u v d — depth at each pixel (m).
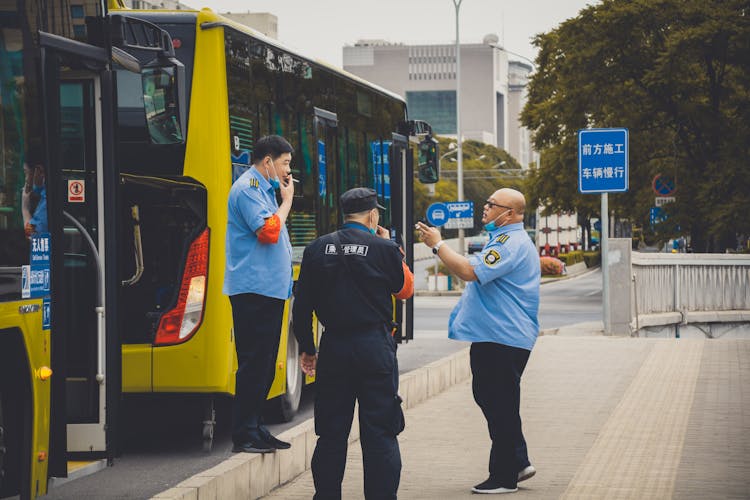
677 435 10.73
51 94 6.86
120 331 8.23
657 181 42.22
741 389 13.87
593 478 8.80
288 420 11.87
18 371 6.39
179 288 9.68
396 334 16.16
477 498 8.16
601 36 42.69
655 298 23.94
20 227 6.37
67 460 7.56
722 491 8.30
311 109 12.41
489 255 8.17
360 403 7.18
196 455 9.90
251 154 10.48
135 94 9.84
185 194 9.75
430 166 18.39
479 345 8.35
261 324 8.28
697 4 41.31
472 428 11.27
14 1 6.44
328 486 7.17
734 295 26.31
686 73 41.66
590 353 17.75
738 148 40.09
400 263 7.18
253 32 10.69
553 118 45.41
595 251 92.06
